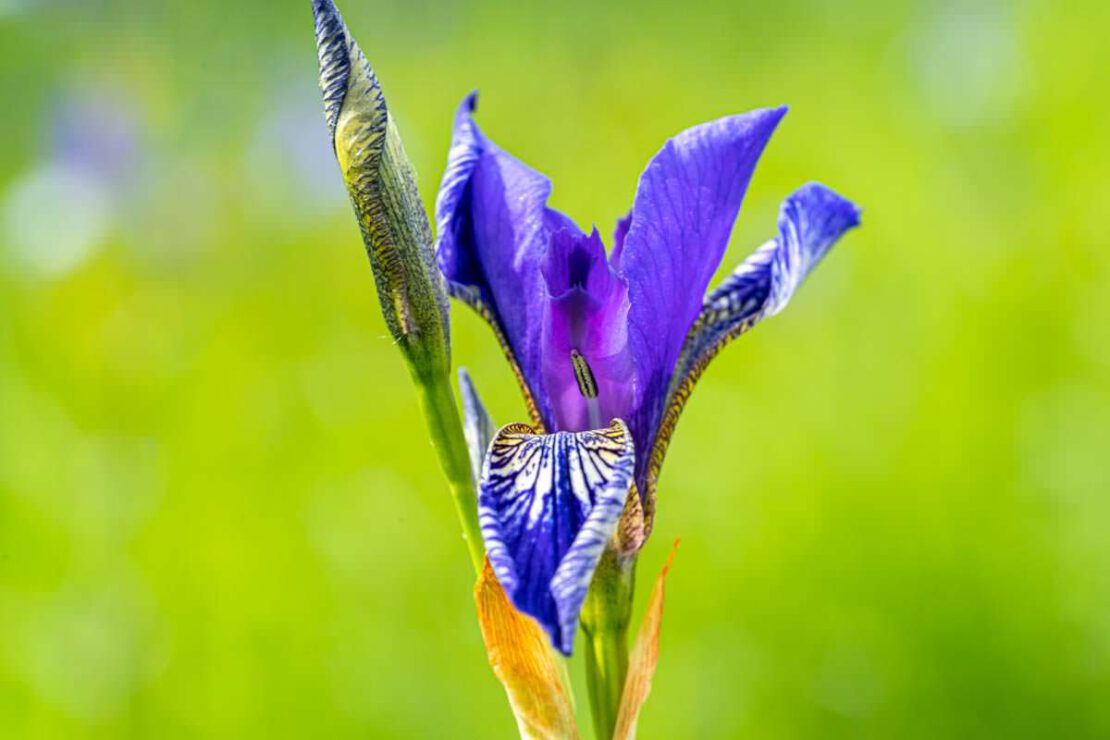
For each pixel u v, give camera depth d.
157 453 0.62
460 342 0.71
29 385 0.63
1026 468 0.60
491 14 0.98
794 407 0.62
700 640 0.58
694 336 0.45
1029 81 0.72
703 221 0.43
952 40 0.78
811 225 0.45
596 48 0.94
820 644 0.58
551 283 0.43
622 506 0.40
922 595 0.58
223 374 0.66
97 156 0.75
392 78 0.95
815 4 0.94
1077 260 0.63
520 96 0.90
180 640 0.59
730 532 0.60
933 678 0.57
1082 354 0.61
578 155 0.86
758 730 0.57
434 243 0.44
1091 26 0.72
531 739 0.43
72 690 0.57
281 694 0.58
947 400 0.61
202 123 0.80
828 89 0.87
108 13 0.84
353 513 0.61
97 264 0.69
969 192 0.69
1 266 0.69
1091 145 0.67
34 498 0.60
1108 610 0.58
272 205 0.76
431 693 0.58
